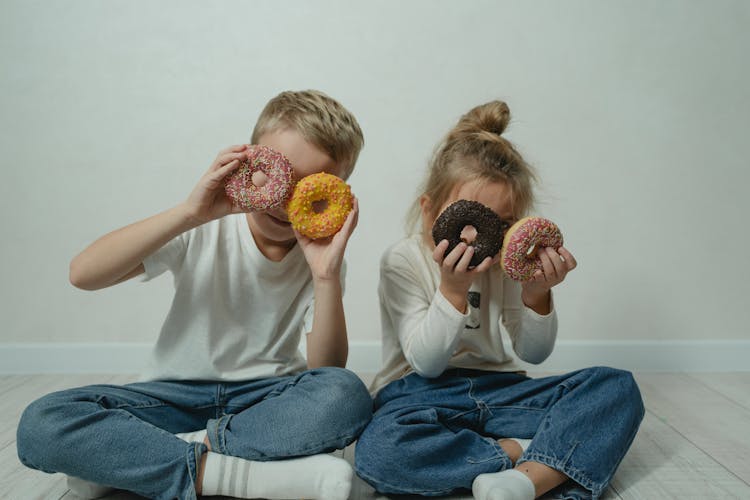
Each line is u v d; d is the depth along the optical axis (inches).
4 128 82.2
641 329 86.1
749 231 86.0
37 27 81.6
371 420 48.5
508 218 54.2
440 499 46.6
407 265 56.1
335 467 42.4
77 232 83.1
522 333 55.4
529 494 43.2
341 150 51.7
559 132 84.1
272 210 49.6
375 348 84.3
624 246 85.4
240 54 82.2
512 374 54.0
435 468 45.8
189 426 49.6
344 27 82.4
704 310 86.3
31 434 42.3
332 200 50.0
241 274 52.6
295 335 55.4
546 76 83.7
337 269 50.5
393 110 82.9
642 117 84.5
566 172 84.5
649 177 85.0
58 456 42.1
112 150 82.6
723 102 84.9
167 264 50.9
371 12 82.4
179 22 82.0
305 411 44.9
